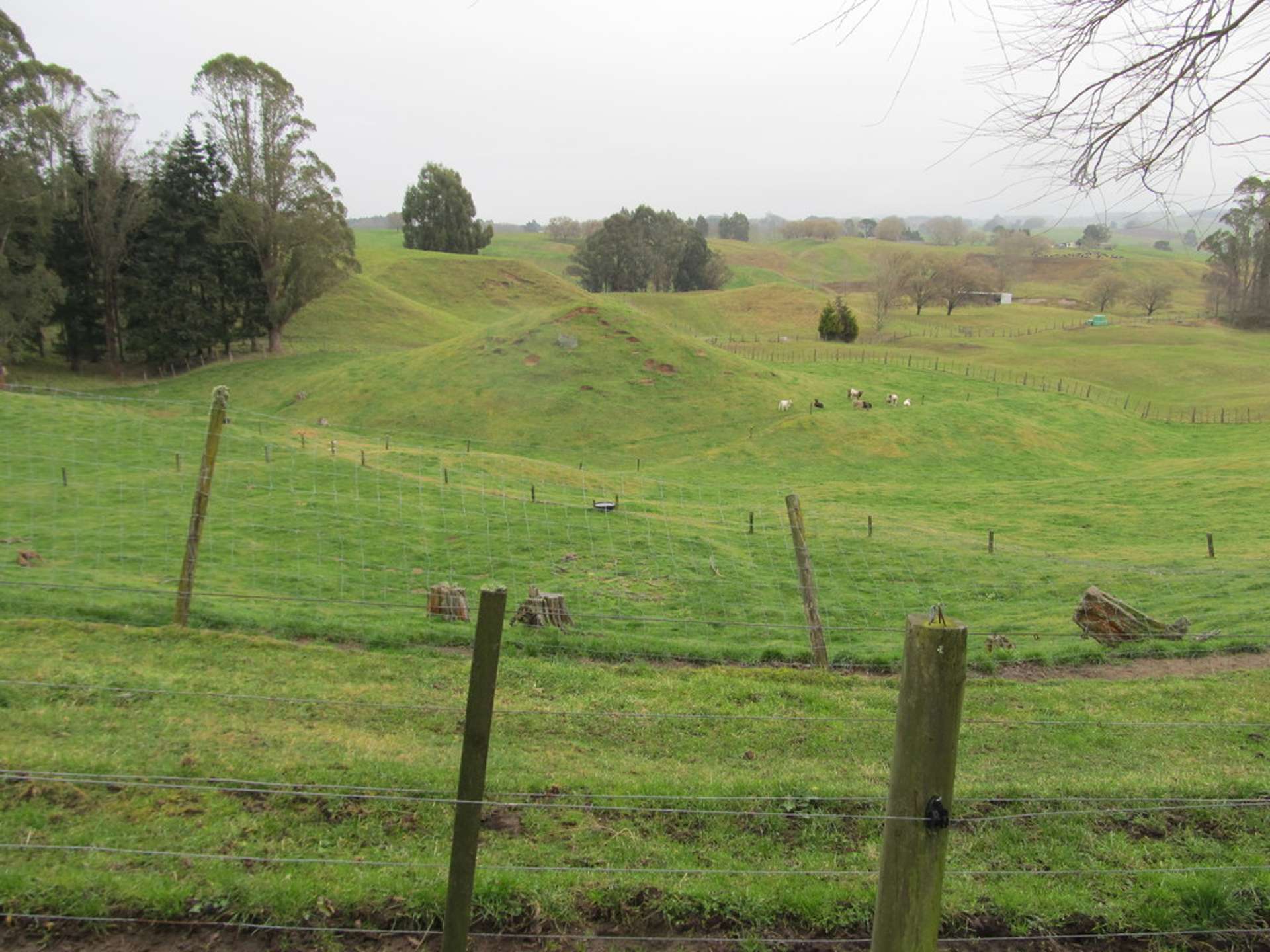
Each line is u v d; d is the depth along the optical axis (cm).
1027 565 2447
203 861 545
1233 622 1620
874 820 676
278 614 1362
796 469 5147
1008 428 6025
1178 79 559
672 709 993
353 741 791
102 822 588
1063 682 1217
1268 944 547
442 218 14712
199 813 613
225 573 1775
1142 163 588
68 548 1855
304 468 2998
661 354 6719
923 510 3894
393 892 525
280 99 7475
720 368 6669
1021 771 828
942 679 345
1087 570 2352
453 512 2622
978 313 12575
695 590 2028
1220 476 4328
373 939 500
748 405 6144
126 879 519
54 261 7181
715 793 701
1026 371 8525
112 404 4231
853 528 2981
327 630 1290
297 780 674
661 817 660
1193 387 8088
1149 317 11625
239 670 1020
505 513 2678
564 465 4341
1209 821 691
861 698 1081
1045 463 5484
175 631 1141
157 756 702
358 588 1764
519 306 11756
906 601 2067
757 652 1362
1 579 1417
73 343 7419
